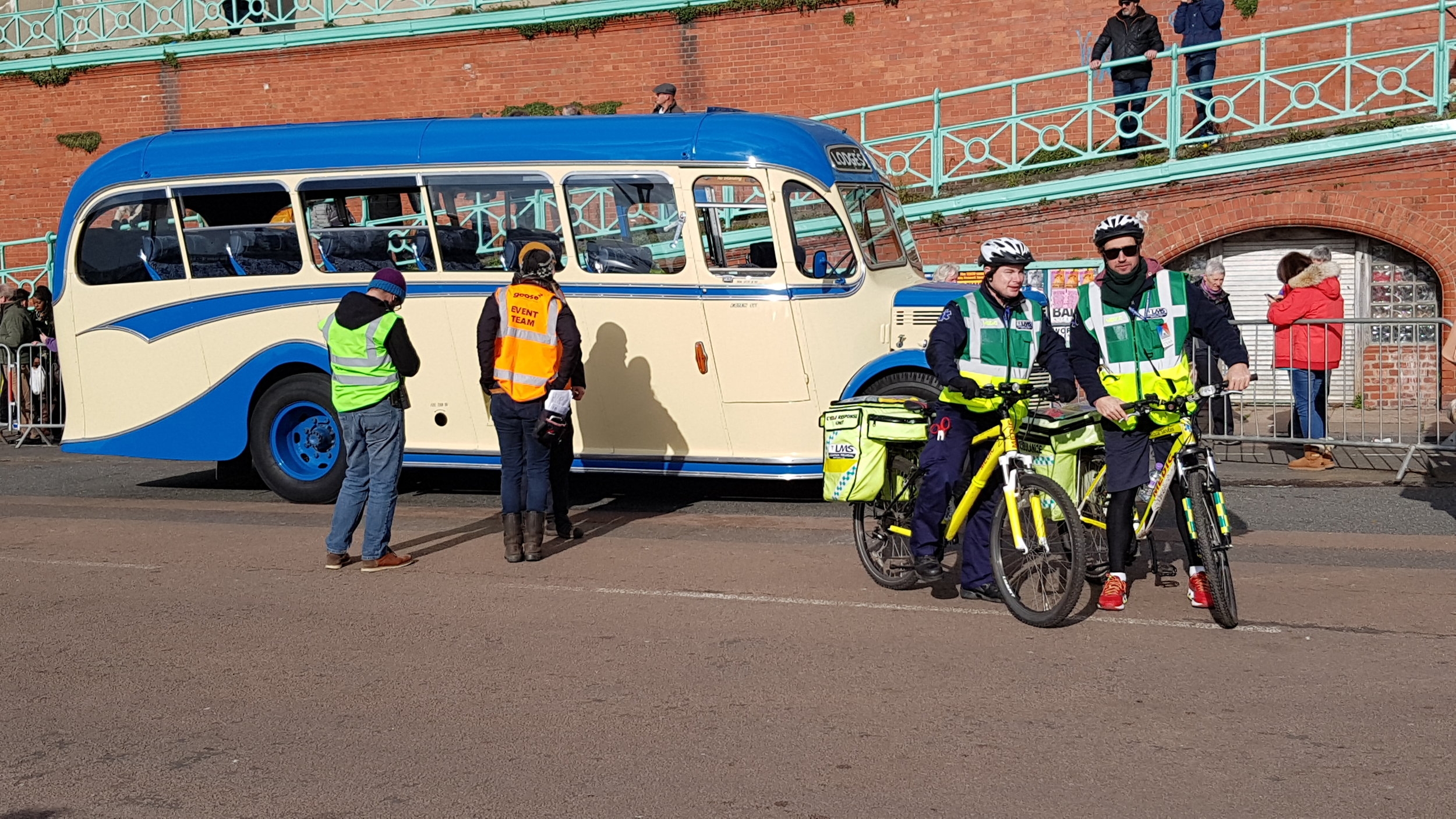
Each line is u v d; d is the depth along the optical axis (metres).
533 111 19.41
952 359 6.61
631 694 5.77
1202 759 4.88
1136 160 15.19
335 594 7.60
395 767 5.00
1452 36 16.39
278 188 10.58
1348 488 10.21
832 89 18.41
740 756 5.02
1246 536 8.52
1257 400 11.55
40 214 21.23
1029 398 6.72
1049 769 4.82
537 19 19.19
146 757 5.14
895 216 10.71
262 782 4.88
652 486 11.18
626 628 6.78
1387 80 16.52
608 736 5.27
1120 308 6.62
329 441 10.73
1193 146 15.11
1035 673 5.90
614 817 4.51
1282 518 9.10
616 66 19.09
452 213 10.26
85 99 20.97
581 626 6.83
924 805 4.54
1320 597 7.00
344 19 21.09
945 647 6.32
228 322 10.79
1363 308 15.08
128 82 20.78
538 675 6.06
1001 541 6.76
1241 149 14.89
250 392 10.80
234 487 11.86
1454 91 15.79
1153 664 5.97
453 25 19.50
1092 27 17.52
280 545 8.97
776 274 9.63
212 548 8.90
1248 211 14.63
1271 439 11.02
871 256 10.04
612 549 8.62
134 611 7.30
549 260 8.34
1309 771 4.73
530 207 10.09
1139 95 15.09
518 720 5.47
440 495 11.05
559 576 7.91
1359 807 4.43
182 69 20.58
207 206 10.80
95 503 10.99
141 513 10.38
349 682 6.00
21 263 21.31
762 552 8.43
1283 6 16.83
